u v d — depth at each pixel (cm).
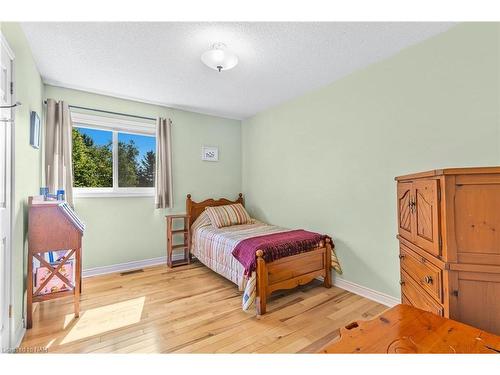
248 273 219
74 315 209
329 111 285
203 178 396
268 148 379
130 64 236
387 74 228
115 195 320
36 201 201
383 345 84
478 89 173
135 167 343
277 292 259
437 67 194
